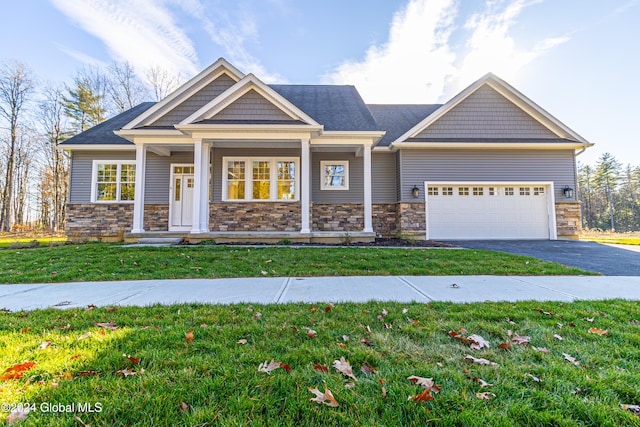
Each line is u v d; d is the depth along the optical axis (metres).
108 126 12.67
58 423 1.49
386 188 12.19
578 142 11.36
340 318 2.98
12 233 20.27
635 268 5.94
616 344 2.37
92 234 11.39
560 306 3.38
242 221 11.00
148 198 11.64
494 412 1.56
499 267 5.79
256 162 11.30
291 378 1.85
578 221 11.41
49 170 24.27
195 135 9.40
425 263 6.10
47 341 2.42
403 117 14.03
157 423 1.49
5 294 4.10
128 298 3.86
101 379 1.86
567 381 1.84
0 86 22.05
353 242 9.62
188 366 2.01
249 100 9.80
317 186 11.93
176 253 7.03
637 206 43.00
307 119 9.49
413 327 2.71
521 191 11.61
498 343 2.39
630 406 1.61
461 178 11.54
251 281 4.84
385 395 1.69
